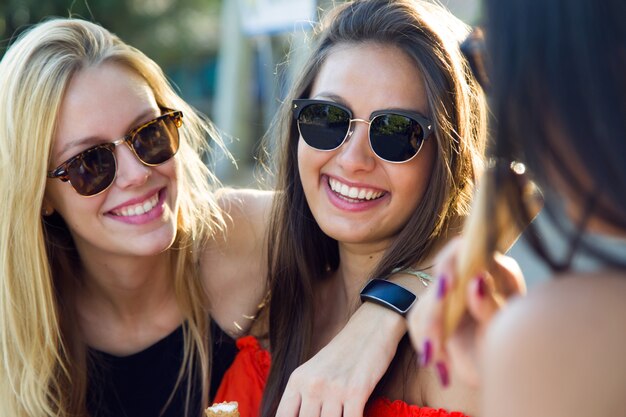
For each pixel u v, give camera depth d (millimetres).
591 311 786
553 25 799
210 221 2291
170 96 2244
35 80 1983
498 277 1007
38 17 12258
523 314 819
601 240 838
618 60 785
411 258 1880
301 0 6047
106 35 2137
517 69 821
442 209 1855
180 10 15898
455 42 1867
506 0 832
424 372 1742
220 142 2521
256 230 2309
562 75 792
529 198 907
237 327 2262
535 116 818
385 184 1841
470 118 1892
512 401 800
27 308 2111
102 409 2297
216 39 17094
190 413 2260
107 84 2035
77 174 2018
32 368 2119
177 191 2158
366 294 1825
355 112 1824
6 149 2020
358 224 1876
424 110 1822
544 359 785
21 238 2062
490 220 899
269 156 2311
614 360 762
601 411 758
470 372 955
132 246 2092
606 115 776
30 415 2156
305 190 1946
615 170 774
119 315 2299
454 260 952
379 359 1706
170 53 16000
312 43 2035
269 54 8508
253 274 2271
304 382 1706
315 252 2100
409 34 1828
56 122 2002
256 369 2115
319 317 2113
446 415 1669
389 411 1741
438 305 953
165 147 2105
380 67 1818
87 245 2203
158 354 2297
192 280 2268
